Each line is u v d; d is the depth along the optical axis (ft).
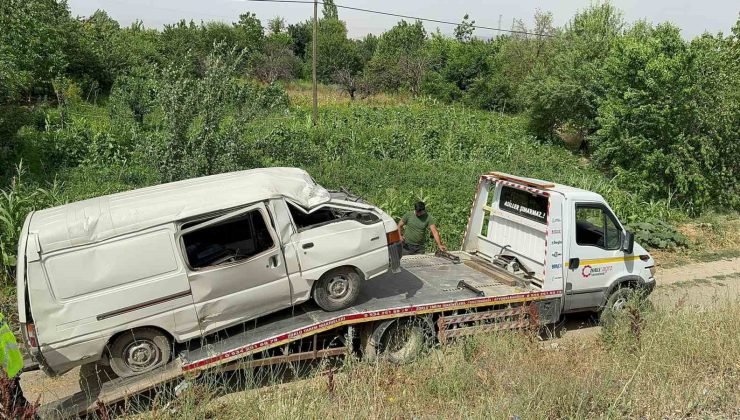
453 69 133.08
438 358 20.35
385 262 21.99
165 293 18.30
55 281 17.12
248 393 18.34
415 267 27.04
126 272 17.84
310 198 20.92
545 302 24.67
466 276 25.95
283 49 153.99
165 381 17.75
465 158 63.41
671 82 53.93
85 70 84.58
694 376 19.38
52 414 16.78
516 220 26.45
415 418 16.46
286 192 20.38
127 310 17.88
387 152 59.57
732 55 62.08
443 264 27.71
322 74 162.81
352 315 20.53
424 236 30.01
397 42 180.24
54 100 71.46
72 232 17.34
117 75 85.76
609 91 60.85
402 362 21.31
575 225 24.90
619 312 25.21
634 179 55.57
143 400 18.37
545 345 24.26
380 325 21.22
